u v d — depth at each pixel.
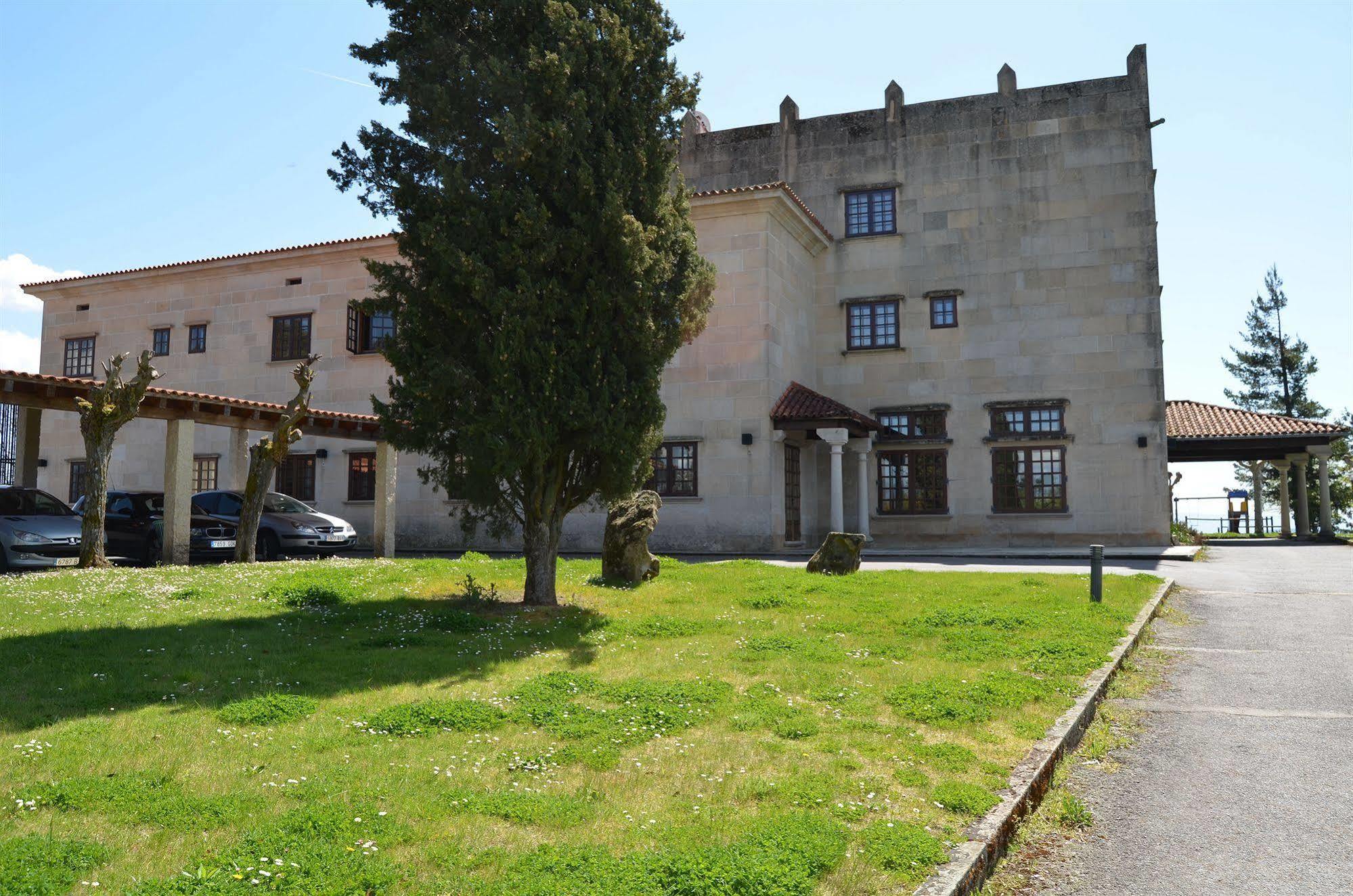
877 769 5.66
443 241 11.21
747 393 23.91
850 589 14.20
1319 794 5.83
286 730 6.24
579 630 10.74
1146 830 5.28
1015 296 26.30
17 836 4.25
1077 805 5.55
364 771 5.34
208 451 27.58
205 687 7.46
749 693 7.61
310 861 3.99
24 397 15.40
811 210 28.34
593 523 24.84
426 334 11.80
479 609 12.16
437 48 11.84
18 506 17.05
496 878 3.96
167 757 5.54
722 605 12.91
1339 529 44.56
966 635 10.37
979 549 25.31
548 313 11.65
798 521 25.81
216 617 10.84
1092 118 25.95
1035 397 25.91
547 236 11.73
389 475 21.02
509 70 11.60
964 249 26.81
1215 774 6.25
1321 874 4.66
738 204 24.16
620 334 12.19
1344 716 7.69
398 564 17.09
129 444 29.03
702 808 4.90
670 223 12.72
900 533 26.75
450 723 6.50
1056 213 26.11
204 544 19.03
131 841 4.27
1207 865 4.79
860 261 27.73
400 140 12.26
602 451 12.15
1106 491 25.14
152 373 15.81
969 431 26.41
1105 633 10.40
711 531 23.89
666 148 13.05
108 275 30.03
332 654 9.06
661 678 8.20
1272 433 28.12
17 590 12.29
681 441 24.25
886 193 27.70
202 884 3.72
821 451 27.41
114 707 6.78
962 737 6.45
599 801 5.01
